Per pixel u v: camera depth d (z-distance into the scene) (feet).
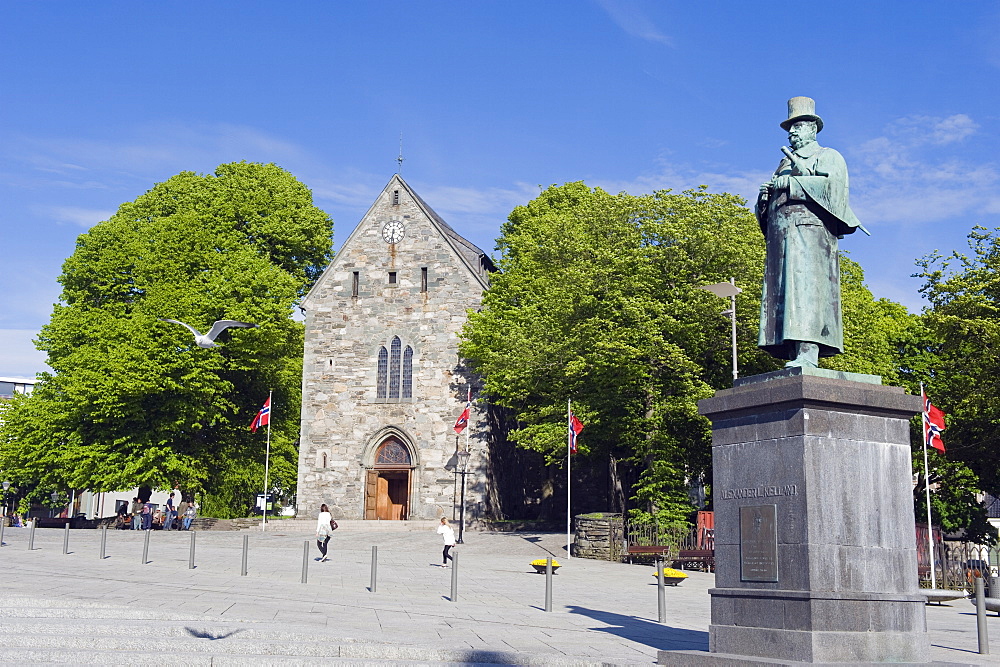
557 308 141.69
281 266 200.64
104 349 169.27
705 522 121.29
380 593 76.64
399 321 188.55
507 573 100.89
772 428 41.11
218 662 43.01
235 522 173.27
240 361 176.24
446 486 180.65
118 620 52.21
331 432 187.52
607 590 86.43
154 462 169.89
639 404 135.64
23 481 189.47
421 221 190.90
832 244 44.27
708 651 43.96
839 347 43.70
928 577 108.47
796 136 45.14
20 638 46.32
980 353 129.29
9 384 371.35
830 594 38.11
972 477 148.46
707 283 127.44
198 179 199.52
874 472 40.75
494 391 168.55
